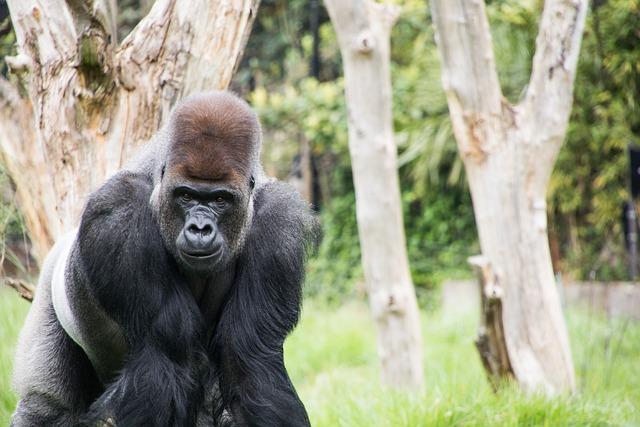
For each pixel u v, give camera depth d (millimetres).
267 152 28516
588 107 23641
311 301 25328
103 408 7527
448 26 12477
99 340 7754
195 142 6727
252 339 7172
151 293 7055
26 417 8172
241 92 27594
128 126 9578
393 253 14492
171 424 7016
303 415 7414
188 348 7121
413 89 25984
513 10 23203
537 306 12508
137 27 9961
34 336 8156
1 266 11008
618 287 21203
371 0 14266
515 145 12578
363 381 15508
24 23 9914
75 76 9539
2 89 11336
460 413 10883
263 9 26578
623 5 22188
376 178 14406
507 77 24391
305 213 7492
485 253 12727
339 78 27359
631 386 13656
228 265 7285
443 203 27312
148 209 7117
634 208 18609
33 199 10500
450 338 19531
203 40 9898
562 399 11484
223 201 6809
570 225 25281
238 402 7211
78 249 7273
